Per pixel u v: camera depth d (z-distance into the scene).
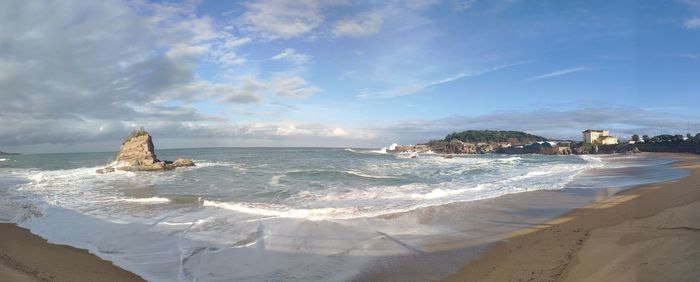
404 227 12.07
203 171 31.75
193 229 11.91
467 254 9.42
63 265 8.82
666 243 8.50
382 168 34.19
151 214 14.20
